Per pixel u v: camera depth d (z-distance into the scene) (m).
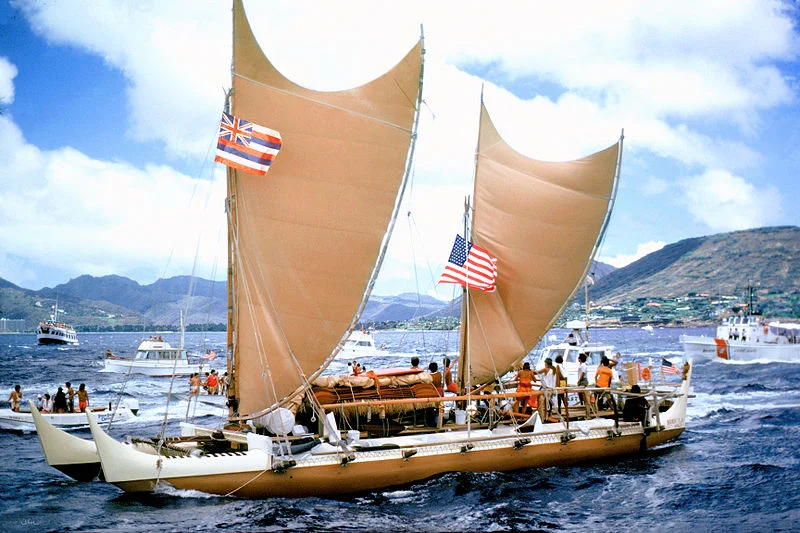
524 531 16.20
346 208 20.45
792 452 24.73
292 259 20.09
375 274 20.86
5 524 16.09
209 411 38.34
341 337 20.56
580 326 38.44
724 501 18.61
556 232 25.67
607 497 18.94
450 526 16.38
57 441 17.48
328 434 18.64
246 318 19.86
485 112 25.20
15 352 128.62
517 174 25.42
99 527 15.79
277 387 19.83
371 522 16.48
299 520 16.36
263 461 17.55
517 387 23.88
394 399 20.52
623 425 23.80
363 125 20.50
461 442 19.88
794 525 16.59
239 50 19.72
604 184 26.28
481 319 24.78
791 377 56.03
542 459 21.47
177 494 17.42
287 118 20.02
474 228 25.12
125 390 53.50
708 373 62.34
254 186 19.80
